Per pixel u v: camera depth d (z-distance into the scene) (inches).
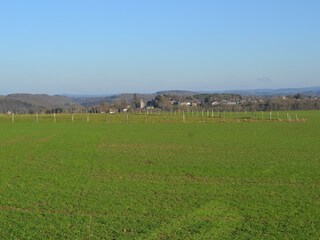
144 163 1317.7
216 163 1309.1
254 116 4372.5
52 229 655.8
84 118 3941.9
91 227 667.4
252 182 1020.5
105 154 1528.1
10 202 818.2
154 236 627.5
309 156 1459.2
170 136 2213.3
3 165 1282.0
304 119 3705.7
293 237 625.6
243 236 629.9
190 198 857.5
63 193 898.1
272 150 1624.0
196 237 624.7
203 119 3690.9
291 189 942.4
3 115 4655.5
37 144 1846.7
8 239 610.2
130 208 781.9
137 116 4360.2
